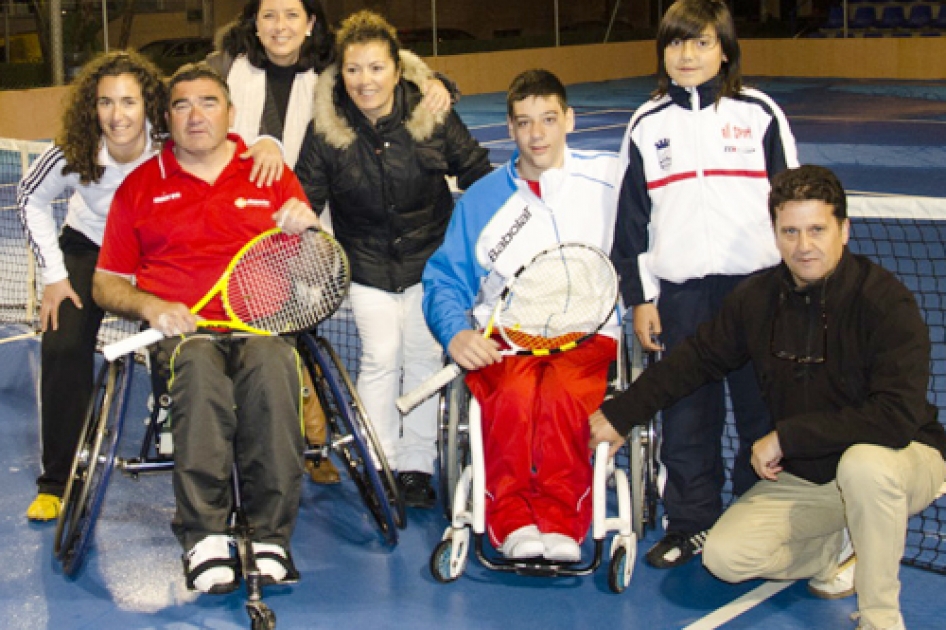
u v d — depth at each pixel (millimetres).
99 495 3809
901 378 3389
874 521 3359
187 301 4031
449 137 4512
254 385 3799
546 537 3756
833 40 25203
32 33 20281
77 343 4480
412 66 4418
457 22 27188
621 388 4090
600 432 3754
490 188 4133
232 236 4051
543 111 3926
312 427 4867
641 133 4020
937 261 8148
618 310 4051
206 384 3732
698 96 3941
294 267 3959
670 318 4094
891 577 3398
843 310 3537
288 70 4777
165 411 4082
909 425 3367
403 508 4301
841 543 3852
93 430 4074
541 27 28203
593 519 3801
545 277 3914
